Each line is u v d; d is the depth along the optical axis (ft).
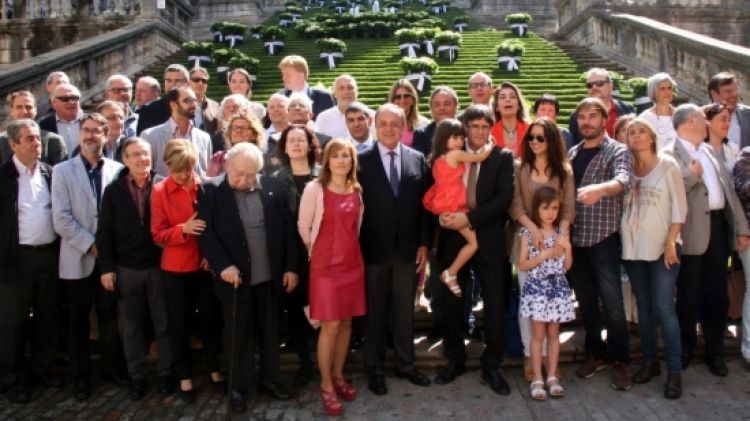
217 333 15.84
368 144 16.70
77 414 14.71
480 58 46.91
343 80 19.86
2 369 15.74
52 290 16.03
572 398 14.87
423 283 19.10
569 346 16.96
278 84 42.19
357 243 14.70
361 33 56.95
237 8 75.15
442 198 14.96
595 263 15.43
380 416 14.16
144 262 15.37
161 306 15.62
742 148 18.54
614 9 50.19
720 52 32.40
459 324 15.78
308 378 15.92
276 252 14.89
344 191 14.66
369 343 15.48
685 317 16.11
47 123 19.54
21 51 50.24
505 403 14.65
